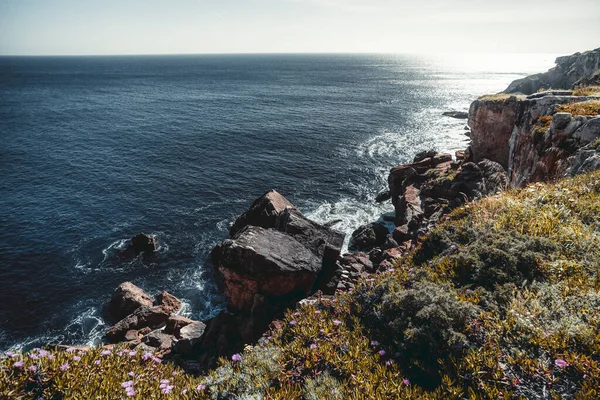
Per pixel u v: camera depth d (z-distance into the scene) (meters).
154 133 67.38
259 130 69.69
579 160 12.96
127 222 32.91
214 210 35.62
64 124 74.56
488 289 7.00
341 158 51.97
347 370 6.02
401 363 6.17
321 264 17.17
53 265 26.48
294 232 19.02
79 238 30.11
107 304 22.53
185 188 41.03
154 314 20.19
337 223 31.30
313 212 34.03
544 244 7.64
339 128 71.50
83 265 26.55
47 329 20.62
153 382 6.21
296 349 6.70
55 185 41.66
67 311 22.03
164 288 23.98
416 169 33.94
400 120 79.38
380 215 33.09
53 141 60.81
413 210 26.83
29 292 23.58
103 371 6.08
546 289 6.43
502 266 7.30
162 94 126.12
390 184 35.19
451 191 25.70
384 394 5.29
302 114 86.81
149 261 26.98
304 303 9.67
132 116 84.25
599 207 8.93
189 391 5.93
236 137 64.50
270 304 15.17
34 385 5.47
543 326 5.60
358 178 43.72
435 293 6.91
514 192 12.09
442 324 6.12
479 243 8.27
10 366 5.57
